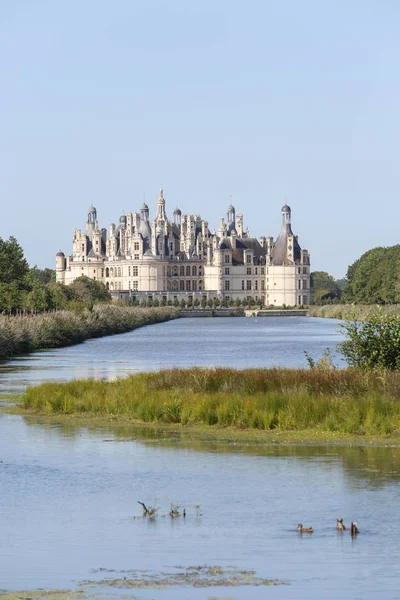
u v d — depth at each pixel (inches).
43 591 1055.0
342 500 1465.3
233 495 1504.7
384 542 1240.8
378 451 1854.1
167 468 1715.1
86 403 2422.5
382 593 1046.4
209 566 1146.7
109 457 1819.6
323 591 1053.2
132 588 1064.8
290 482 1594.5
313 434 2033.7
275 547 1224.8
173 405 2258.9
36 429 2155.5
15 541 1261.1
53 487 1567.4
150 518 1371.8
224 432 2085.4
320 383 2324.1
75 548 1226.6
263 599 1027.3
